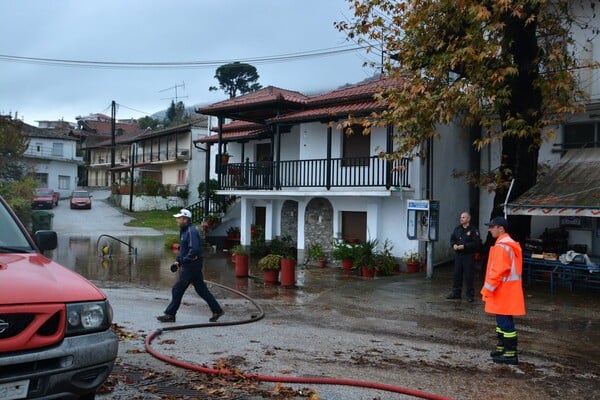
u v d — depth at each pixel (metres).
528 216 13.56
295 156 21.03
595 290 12.26
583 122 14.48
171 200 46.00
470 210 17.89
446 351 7.37
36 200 43.28
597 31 13.38
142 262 18.69
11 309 3.55
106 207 46.66
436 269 16.25
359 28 12.98
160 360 6.31
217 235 23.45
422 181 16.20
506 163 13.45
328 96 18.38
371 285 13.59
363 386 5.55
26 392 3.57
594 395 5.57
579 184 12.43
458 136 17.42
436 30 12.01
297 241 19.88
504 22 11.20
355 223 18.03
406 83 11.92
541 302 10.98
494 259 6.76
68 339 3.80
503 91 11.20
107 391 5.09
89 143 75.31
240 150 24.00
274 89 22.59
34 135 60.66
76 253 20.88
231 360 6.49
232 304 11.25
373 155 17.19
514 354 6.70
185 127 46.62
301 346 7.43
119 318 9.09
